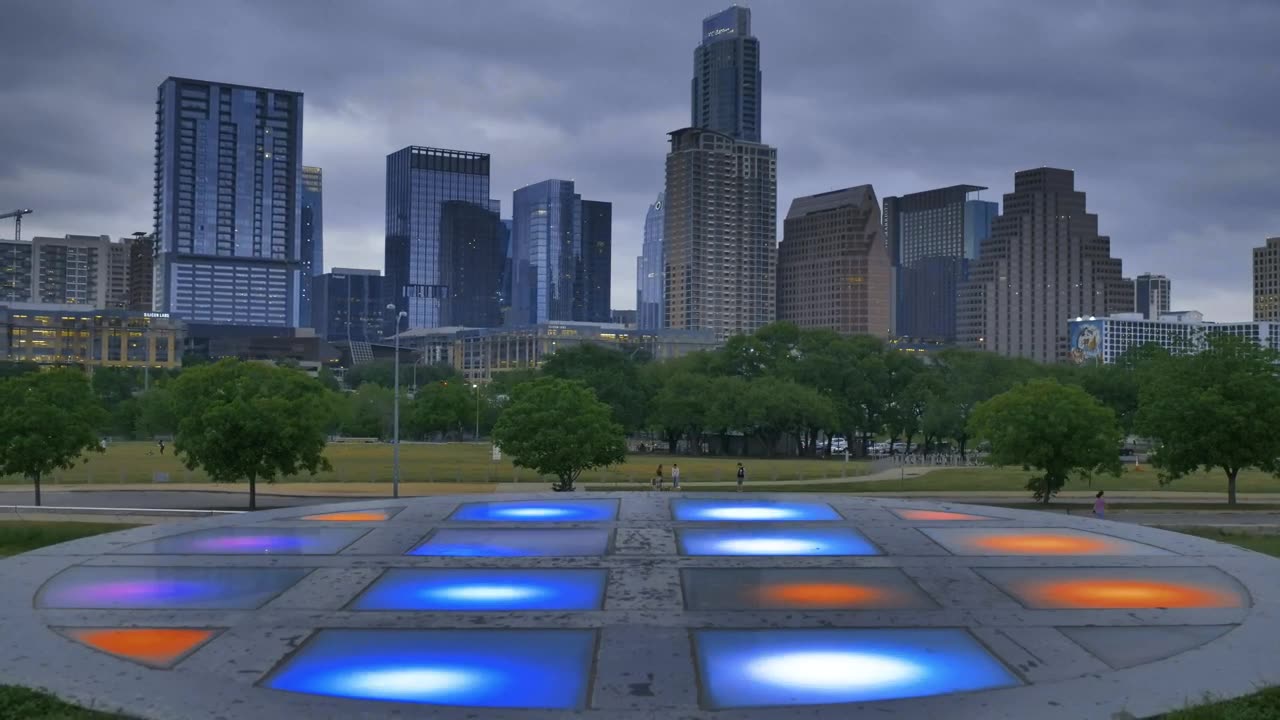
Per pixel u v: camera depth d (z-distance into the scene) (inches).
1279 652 526.3
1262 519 2201.0
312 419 2502.5
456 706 454.0
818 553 745.6
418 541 790.5
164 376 7859.3
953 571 691.4
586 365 6476.4
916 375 6013.8
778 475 3708.2
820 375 5910.4
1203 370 2623.0
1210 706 451.8
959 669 505.4
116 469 3745.1
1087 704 458.6
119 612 595.2
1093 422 2608.3
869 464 4697.3
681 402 5477.4
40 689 471.2
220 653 525.3
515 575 677.9
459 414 6422.2
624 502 1006.4
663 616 584.1
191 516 2160.4
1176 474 2637.8
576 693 472.1
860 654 525.0
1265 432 2459.4
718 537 804.6
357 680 489.1
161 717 442.6
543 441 2637.8
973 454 5590.6
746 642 541.3
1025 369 6112.2
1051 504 2573.8
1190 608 605.9
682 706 455.8
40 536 1736.0
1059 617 587.8
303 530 840.9
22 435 2407.7
